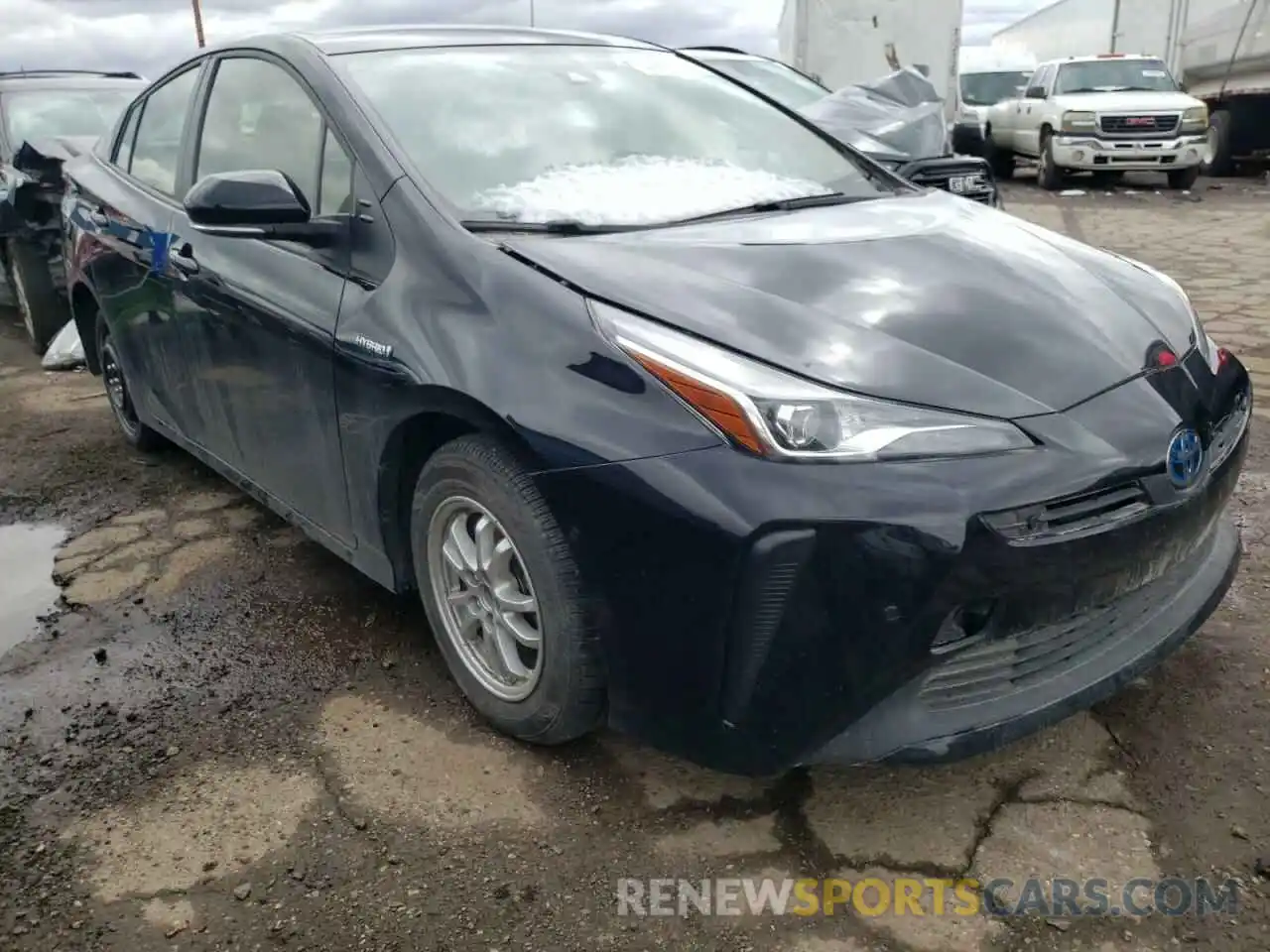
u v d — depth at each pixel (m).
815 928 2.00
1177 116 13.35
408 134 2.77
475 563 2.50
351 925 2.04
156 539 3.78
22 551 3.74
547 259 2.38
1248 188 13.80
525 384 2.20
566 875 2.15
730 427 2.00
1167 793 2.31
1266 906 2.01
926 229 2.81
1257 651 2.81
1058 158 13.73
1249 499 3.75
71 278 4.49
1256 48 13.52
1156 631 2.38
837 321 2.22
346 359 2.61
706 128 3.27
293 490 3.12
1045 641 2.19
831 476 1.96
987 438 2.04
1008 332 2.28
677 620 2.06
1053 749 2.47
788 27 11.66
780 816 2.29
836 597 1.96
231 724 2.67
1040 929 1.98
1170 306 2.69
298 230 2.73
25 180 6.00
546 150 2.88
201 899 2.11
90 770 2.51
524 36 3.44
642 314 2.20
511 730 2.51
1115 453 2.10
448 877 2.15
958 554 1.96
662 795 2.37
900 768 2.36
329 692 2.79
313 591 3.36
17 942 2.02
